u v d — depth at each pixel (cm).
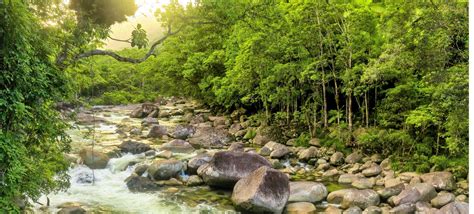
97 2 842
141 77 3997
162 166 1303
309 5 1725
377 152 1627
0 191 678
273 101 2161
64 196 1138
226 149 1847
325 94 2016
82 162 1396
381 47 1527
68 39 840
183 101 4097
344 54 1733
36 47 725
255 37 1683
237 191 1093
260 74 1920
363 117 1948
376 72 1209
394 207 1032
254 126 2377
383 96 1967
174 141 1808
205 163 1359
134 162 1475
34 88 698
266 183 1041
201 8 1040
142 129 2342
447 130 1349
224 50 2488
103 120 2589
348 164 1514
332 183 1304
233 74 2133
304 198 1097
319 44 1803
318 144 1808
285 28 1738
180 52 2912
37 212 995
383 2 1759
